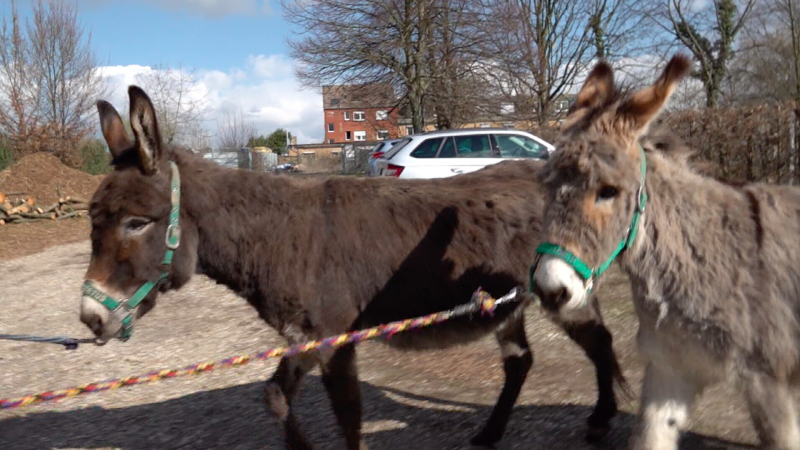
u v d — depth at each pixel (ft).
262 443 14.19
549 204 8.70
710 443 11.66
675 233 8.87
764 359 8.53
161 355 21.31
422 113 86.99
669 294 8.88
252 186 11.72
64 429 15.70
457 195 12.16
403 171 37.63
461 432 13.55
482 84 85.30
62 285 33.71
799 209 9.06
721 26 85.10
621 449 12.03
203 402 16.90
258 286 11.64
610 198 8.41
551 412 13.89
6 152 79.71
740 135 31.65
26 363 21.26
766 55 79.30
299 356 12.03
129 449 14.42
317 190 11.98
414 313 11.82
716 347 8.66
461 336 11.98
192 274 11.73
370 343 19.88
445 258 11.73
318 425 14.76
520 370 12.91
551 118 92.27
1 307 29.96
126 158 11.40
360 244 11.61
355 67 84.02
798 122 29.09
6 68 86.79
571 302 8.37
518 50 85.97
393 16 81.35
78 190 65.21
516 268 11.94
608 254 8.55
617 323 18.45
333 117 260.62
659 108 8.35
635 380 14.96
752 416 8.68
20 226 54.60
